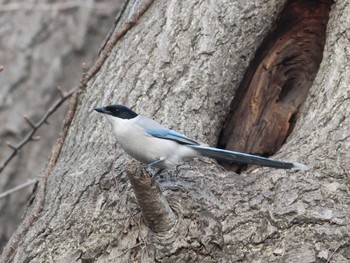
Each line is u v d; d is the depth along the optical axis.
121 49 13.52
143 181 10.13
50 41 20.48
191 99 12.43
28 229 11.95
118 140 10.82
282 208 10.88
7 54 20.30
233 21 13.18
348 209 10.81
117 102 12.61
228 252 10.72
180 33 13.12
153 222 10.56
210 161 11.64
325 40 13.58
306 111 12.33
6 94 19.84
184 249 10.62
